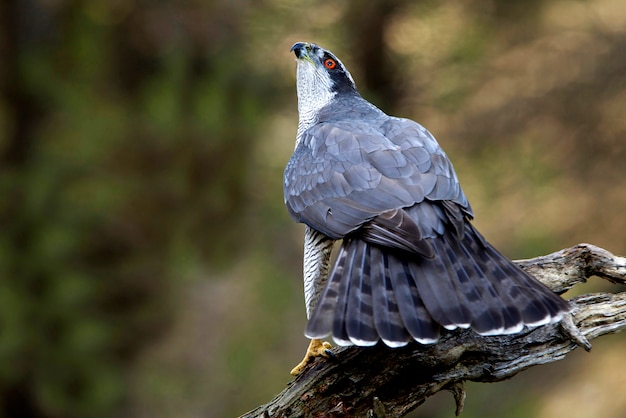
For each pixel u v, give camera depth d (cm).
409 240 620
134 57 1506
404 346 657
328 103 876
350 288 621
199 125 1463
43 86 1434
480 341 665
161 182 1455
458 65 1644
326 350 675
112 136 1421
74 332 1355
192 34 1521
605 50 1672
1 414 1331
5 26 1452
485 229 1552
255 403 1388
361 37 1639
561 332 671
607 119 1628
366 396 663
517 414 1457
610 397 1489
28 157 1422
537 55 1675
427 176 670
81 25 1473
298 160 759
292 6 1583
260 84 1541
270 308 1470
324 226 686
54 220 1378
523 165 1579
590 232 1542
